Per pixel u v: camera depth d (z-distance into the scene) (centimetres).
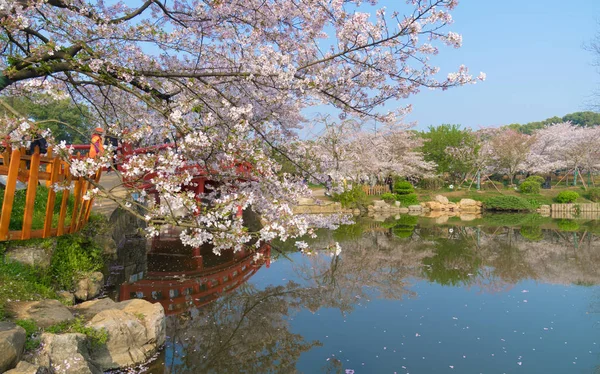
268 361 520
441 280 958
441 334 620
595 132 3488
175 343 567
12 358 343
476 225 2069
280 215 405
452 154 3534
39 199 790
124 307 548
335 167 708
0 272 531
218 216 396
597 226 2069
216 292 813
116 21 482
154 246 1197
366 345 577
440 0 444
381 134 2945
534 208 2886
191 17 539
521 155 3462
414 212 2795
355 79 520
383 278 971
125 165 405
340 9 490
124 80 465
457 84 509
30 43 509
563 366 513
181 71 569
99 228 896
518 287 900
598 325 655
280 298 795
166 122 445
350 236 1638
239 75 488
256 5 516
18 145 414
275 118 604
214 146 463
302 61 555
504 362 524
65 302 569
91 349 455
